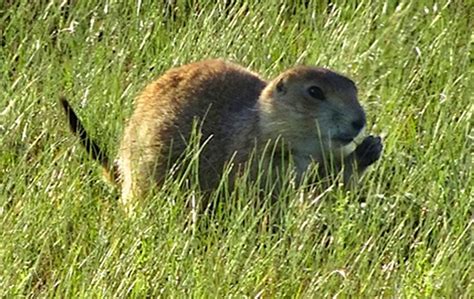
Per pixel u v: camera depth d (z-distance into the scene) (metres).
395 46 15.05
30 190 12.20
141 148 13.02
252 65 14.80
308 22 15.62
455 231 12.23
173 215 12.02
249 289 11.30
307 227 11.77
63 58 15.06
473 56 15.12
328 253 11.88
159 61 14.68
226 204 12.31
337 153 12.51
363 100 14.12
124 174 13.11
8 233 11.62
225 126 12.78
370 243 11.82
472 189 12.79
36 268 11.59
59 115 13.59
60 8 15.45
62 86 14.41
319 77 12.49
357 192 12.66
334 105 12.42
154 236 11.82
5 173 12.74
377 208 12.28
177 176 12.81
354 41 14.94
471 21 15.64
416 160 13.45
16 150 13.23
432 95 14.32
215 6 15.39
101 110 14.02
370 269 11.56
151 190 12.57
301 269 11.54
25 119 13.51
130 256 11.41
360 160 12.56
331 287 11.36
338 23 15.35
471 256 11.88
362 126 12.44
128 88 14.21
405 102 14.18
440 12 15.46
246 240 11.76
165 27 15.64
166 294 11.23
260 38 15.12
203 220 12.25
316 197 12.35
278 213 12.23
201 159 12.76
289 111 12.45
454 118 13.80
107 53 14.87
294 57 15.05
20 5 15.49
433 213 12.40
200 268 11.39
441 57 14.83
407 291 11.33
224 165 12.62
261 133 12.55
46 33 15.17
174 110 13.04
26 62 14.52
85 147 13.12
